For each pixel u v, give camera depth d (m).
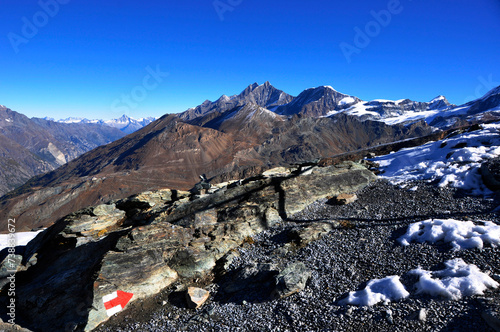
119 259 15.90
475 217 17.00
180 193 26.27
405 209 20.44
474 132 32.62
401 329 10.23
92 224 21.55
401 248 15.49
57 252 20.12
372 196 24.39
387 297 11.98
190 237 18.94
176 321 13.64
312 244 17.75
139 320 13.97
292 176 25.00
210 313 13.59
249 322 12.71
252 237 20.02
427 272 12.70
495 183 20.31
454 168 24.92
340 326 11.22
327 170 27.16
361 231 18.27
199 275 16.66
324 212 22.36
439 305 10.73
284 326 12.06
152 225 18.83
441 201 20.44
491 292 10.63
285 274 14.65
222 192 23.14
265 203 22.61
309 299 13.30
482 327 9.19
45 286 16.66
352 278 14.18
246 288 15.04
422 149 34.91
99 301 14.12
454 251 13.84
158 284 15.88
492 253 12.95
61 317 14.69
